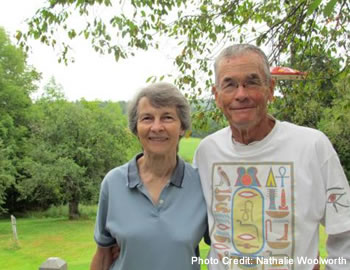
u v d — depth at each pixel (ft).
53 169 76.28
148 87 7.15
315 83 17.11
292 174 6.57
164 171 7.28
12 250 49.85
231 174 7.02
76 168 77.87
